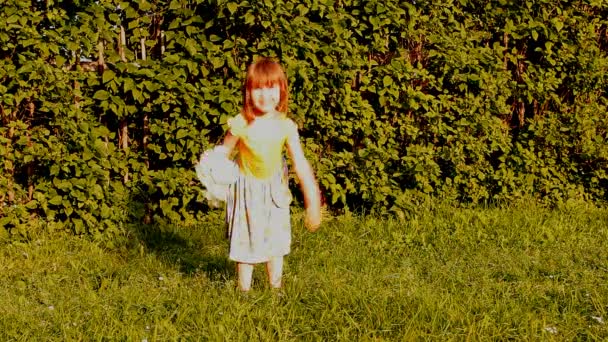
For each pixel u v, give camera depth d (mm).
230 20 5590
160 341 3172
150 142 5773
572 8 6512
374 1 5863
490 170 6457
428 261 4844
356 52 5910
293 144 3783
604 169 6734
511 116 6797
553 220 5918
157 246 5285
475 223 5840
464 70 6207
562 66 6602
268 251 3803
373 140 6238
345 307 3600
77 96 5363
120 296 3795
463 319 3408
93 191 5293
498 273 4527
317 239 5414
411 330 3297
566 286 4152
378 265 4746
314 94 5824
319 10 5840
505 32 6324
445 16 6309
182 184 5633
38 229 5391
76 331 3293
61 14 5117
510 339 3281
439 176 6531
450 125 6383
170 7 5414
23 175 5578
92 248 5121
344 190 6098
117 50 5609
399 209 6020
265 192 3768
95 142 5316
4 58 5195
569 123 6547
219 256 4945
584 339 3320
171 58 5430
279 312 3469
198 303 3586
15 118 5328
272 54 5633
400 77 6039
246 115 3715
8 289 4145
